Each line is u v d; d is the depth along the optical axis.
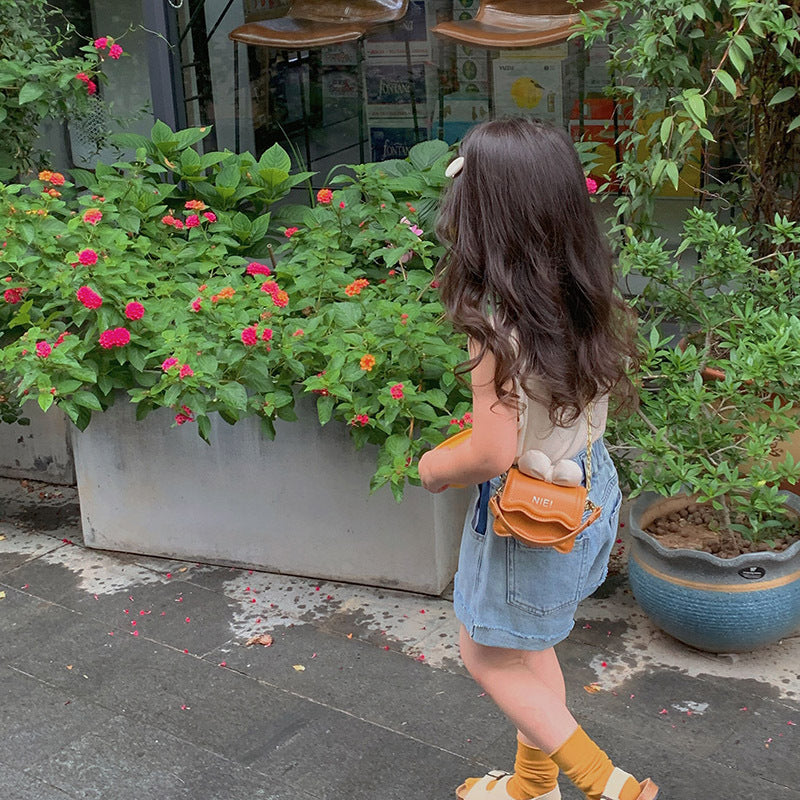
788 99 3.65
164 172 4.69
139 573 3.91
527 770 2.33
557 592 2.08
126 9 5.39
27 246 3.86
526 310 1.84
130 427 3.88
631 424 3.26
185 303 3.78
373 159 5.30
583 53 4.68
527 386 1.88
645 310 3.74
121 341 3.45
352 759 2.81
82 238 3.87
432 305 3.44
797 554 3.00
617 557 3.80
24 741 2.94
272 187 4.65
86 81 4.60
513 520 1.99
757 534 3.21
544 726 2.13
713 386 3.27
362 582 3.73
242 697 3.12
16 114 4.69
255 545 3.85
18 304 3.90
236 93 5.28
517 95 4.92
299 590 3.74
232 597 3.71
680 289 3.45
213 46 5.20
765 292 3.41
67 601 3.72
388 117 5.21
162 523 3.96
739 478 3.20
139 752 2.88
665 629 3.17
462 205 1.89
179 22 5.12
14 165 4.77
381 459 3.30
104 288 3.62
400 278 3.87
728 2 3.39
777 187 4.00
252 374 3.46
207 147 5.34
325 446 3.61
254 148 5.40
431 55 5.03
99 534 4.08
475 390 1.90
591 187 3.57
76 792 2.72
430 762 2.78
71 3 5.47
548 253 1.85
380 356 3.36
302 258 3.95
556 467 2.01
